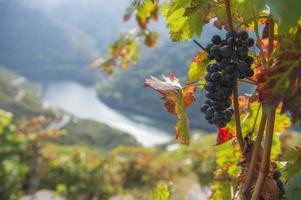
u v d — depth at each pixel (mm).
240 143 1724
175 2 1896
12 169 10938
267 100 1379
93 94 135875
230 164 2344
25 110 88375
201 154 10961
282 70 1388
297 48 1389
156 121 103438
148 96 108875
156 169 18422
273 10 1153
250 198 1663
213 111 1639
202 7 1863
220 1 1869
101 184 17328
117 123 104250
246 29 1939
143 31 4285
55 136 16062
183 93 1954
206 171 9688
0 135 11055
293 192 1809
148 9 3527
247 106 2111
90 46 181500
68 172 16297
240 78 1602
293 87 1366
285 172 1886
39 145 14758
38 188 15523
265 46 1923
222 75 1600
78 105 127625
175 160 18469
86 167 17062
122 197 18016
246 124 2115
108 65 5078
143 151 20266
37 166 14703
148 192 18156
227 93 1605
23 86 126688
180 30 1950
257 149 1650
